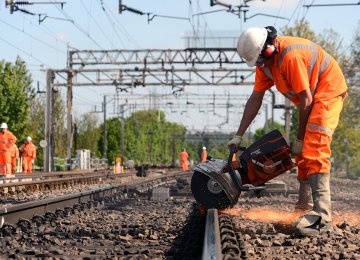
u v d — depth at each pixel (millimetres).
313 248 11250
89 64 76000
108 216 18859
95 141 140250
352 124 87312
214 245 8680
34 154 57125
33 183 37125
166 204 24766
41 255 10562
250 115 14008
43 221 16141
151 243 12219
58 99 112250
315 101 12945
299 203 14375
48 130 76125
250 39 12719
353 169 95875
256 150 13172
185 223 15617
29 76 89125
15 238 12734
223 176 13164
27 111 88812
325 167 12930
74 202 22859
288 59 12562
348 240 12461
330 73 13031
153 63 75812
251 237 12617
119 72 77125
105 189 28922
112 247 11773
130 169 109250
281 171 13328
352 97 85000
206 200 13391
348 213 19797
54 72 76375
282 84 13047
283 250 11258
